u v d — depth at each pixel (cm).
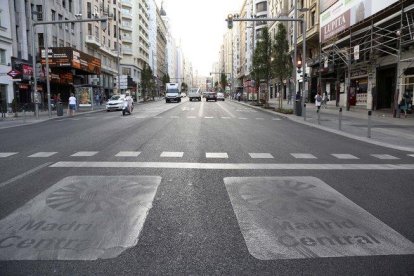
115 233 448
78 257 385
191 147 1121
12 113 3005
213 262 375
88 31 5828
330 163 891
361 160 935
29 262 374
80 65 4366
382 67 2728
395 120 2094
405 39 2234
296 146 1168
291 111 2820
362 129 1678
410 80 2394
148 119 2330
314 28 3909
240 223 482
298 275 349
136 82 9381
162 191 629
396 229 464
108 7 6931
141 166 834
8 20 3444
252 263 372
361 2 2483
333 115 2592
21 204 556
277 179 720
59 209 533
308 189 649
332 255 390
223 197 597
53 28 4512
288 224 479
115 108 3788
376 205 561
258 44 3728
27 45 3931
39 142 1266
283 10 5584
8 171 787
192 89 7062
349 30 2750
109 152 1023
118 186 657
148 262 374
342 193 626
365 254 393
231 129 1694
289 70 3111
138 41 9538
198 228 465
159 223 481
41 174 755
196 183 685
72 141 1277
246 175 754
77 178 716
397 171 806
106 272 354
